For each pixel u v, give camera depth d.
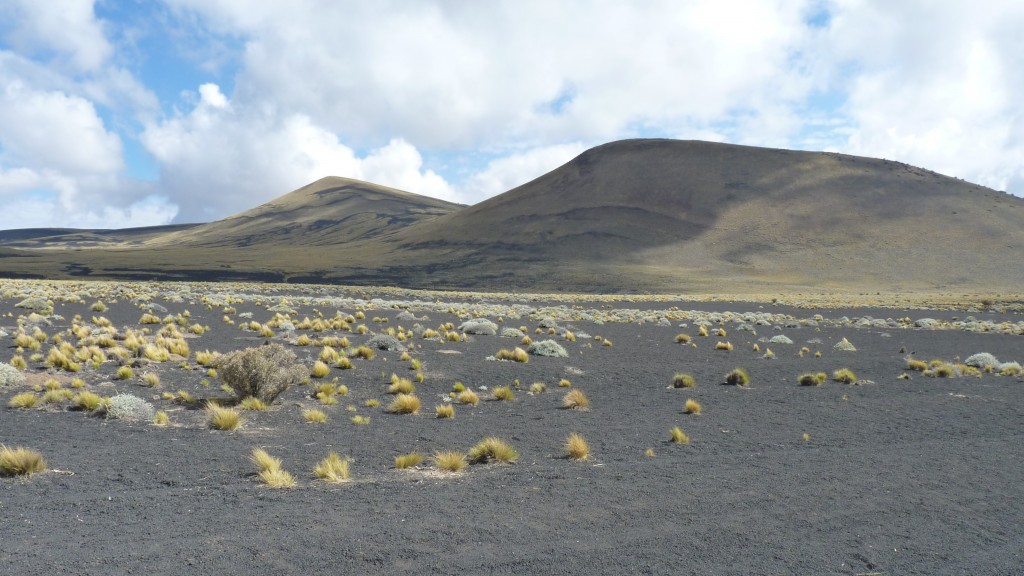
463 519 7.46
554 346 27.58
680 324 48.88
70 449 10.44
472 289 143.25
